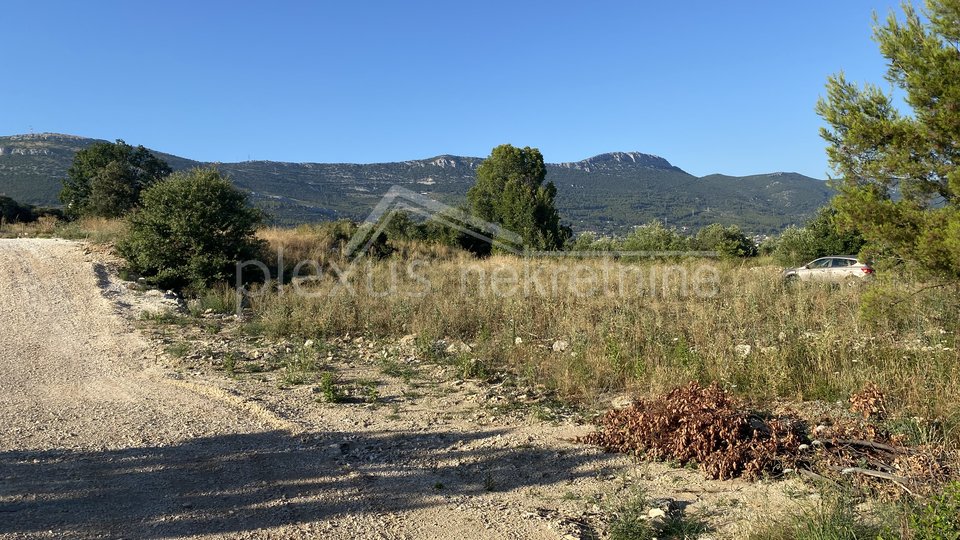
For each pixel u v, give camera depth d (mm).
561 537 4207
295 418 6977
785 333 9430
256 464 5562
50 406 7367
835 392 7176
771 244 33531
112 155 39219
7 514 4359
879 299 8656
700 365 8125
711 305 12523
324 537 4176
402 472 5457
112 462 5527
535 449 6051
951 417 5793
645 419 5957
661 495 4930
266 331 12086
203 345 10938
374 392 7969
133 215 18000
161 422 6770
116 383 8562
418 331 11914
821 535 3756
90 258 18562
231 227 17625
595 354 9117
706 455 5477
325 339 11695
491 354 9914
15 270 16953
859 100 8211
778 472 5262
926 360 7258
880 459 5059
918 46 7793
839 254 23188
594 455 5883
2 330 11984
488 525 4406
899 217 7621
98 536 4086
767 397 7219
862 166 8180
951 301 9039
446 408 7469
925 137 7570
